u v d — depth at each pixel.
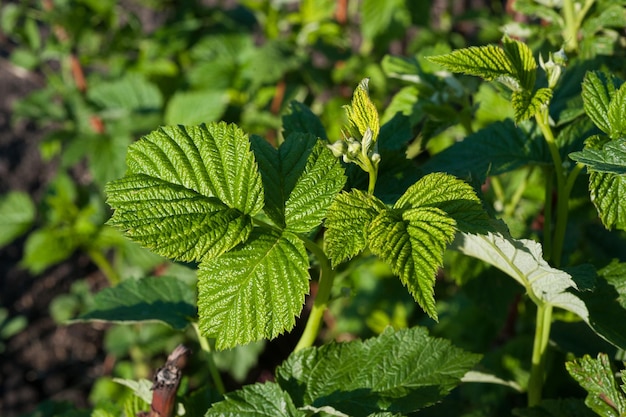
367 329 1.40
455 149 0.82
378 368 0.71
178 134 0.65
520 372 0.95
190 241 0.64
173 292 0.81
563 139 0.79
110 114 1.45
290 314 0.64
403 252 0.62
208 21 1.63
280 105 1.45
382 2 1.43
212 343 0.83
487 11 1.40
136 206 0.64
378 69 1.38
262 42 1.95
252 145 0.68
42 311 1.83
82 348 1.76
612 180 0.69
